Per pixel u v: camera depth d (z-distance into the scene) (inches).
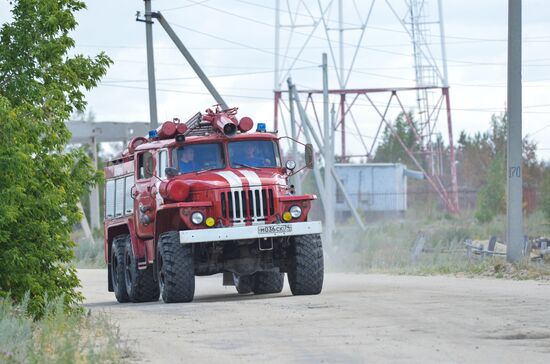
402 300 1640.0
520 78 2593.5
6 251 1480.1
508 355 1039.0
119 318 1560.0
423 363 1003.3
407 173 7583.7
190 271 1881.2
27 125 1534.2
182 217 1884.8
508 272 2452.0
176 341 1240.2
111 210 2359.7
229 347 1167.6
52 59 1667.1
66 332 1196.5
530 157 6973.4
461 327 1262.3
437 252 3307.1
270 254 1972.2
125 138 5620.1
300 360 1048.8
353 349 1110.4
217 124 2022.6
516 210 2598.4
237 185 1897.1
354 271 3139.8
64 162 1573.6
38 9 1653.5
